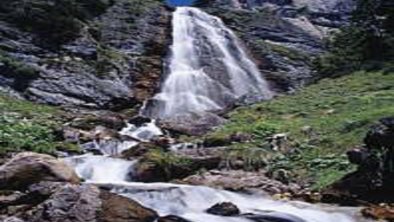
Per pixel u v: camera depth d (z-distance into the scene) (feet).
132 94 127.24
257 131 82.23
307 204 55.62
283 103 105.50
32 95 114.52
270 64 155.22
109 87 124.77
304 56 164.66
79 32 135.13
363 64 129.39
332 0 247.50
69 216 43.96
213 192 57.36
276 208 53.47
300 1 249.34
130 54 140.36
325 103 97.96
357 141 70.13
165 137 87.15
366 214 51.29
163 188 55.93
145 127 97.14
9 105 99.81
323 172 64.59
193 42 152.66
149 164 66.28
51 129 83.82
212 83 139.85
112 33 143.74
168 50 146.20
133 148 77.66
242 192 59.67
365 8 144.66
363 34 139.13
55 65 123.54
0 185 52.75
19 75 116.37
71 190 46.26
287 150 73.46
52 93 117.08
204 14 166.71
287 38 177.99
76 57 129.08
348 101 95.50
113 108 122.83
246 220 48.55
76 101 118.21
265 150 73.67
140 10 154.92
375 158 56.75
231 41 159.74
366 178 57.00
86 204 45.14
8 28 126.52
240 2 254.68
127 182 63.21
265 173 67.00
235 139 80.38
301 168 67.51
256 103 114.21
